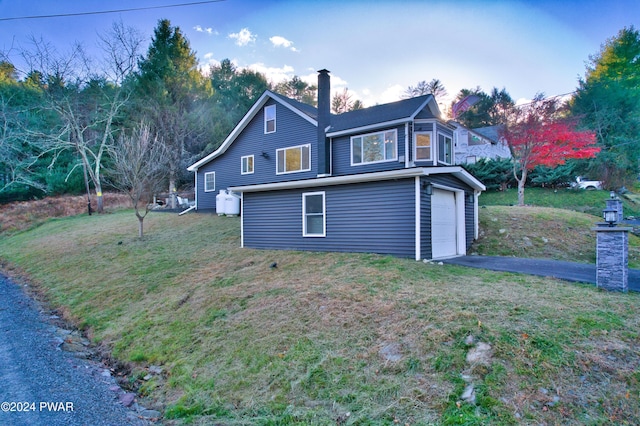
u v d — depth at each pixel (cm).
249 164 1919
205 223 1612
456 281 649
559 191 2162
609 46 2931
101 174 2656
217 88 3644
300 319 560
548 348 387
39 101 2588
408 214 897
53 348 608
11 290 1011
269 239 1167
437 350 412
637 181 2527
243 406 409
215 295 731
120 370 550
